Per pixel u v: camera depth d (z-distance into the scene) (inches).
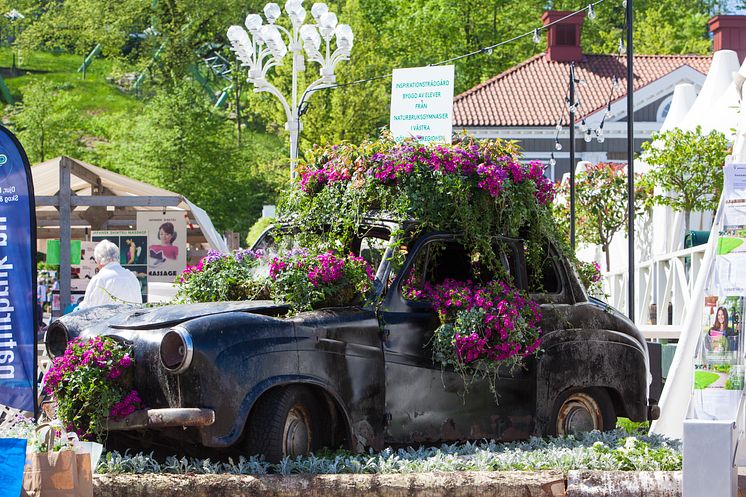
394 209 350.9
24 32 5349.4
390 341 328.5
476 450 317.1
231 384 285.4
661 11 3629.4
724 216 313.4
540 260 375.2
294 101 880.9
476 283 361.7
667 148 1024.2
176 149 2987.2
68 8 5315.0
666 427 423.8
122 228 1064.2
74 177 946.1
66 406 303.3
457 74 3513.8
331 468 287.6
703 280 423.8
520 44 3494.1
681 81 2287.2
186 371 286.2
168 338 287.3
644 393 390.9
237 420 284.8
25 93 3747.5
